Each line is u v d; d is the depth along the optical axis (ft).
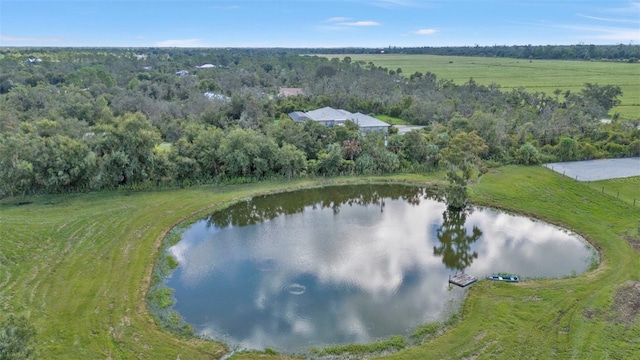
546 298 94.43
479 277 106.32
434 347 79.66
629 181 175.01
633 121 264.11
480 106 301.43
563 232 132.67
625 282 100.22
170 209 147.23
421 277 107.04
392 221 145.07
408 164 199.93
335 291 100.53
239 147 181.78
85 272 103.60
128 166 165.48
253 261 115.14
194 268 110.73
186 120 256.52
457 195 152.87
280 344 81.46
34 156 156.04
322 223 143.33
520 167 198.08
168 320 88.22
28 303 89.56
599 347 77.71
